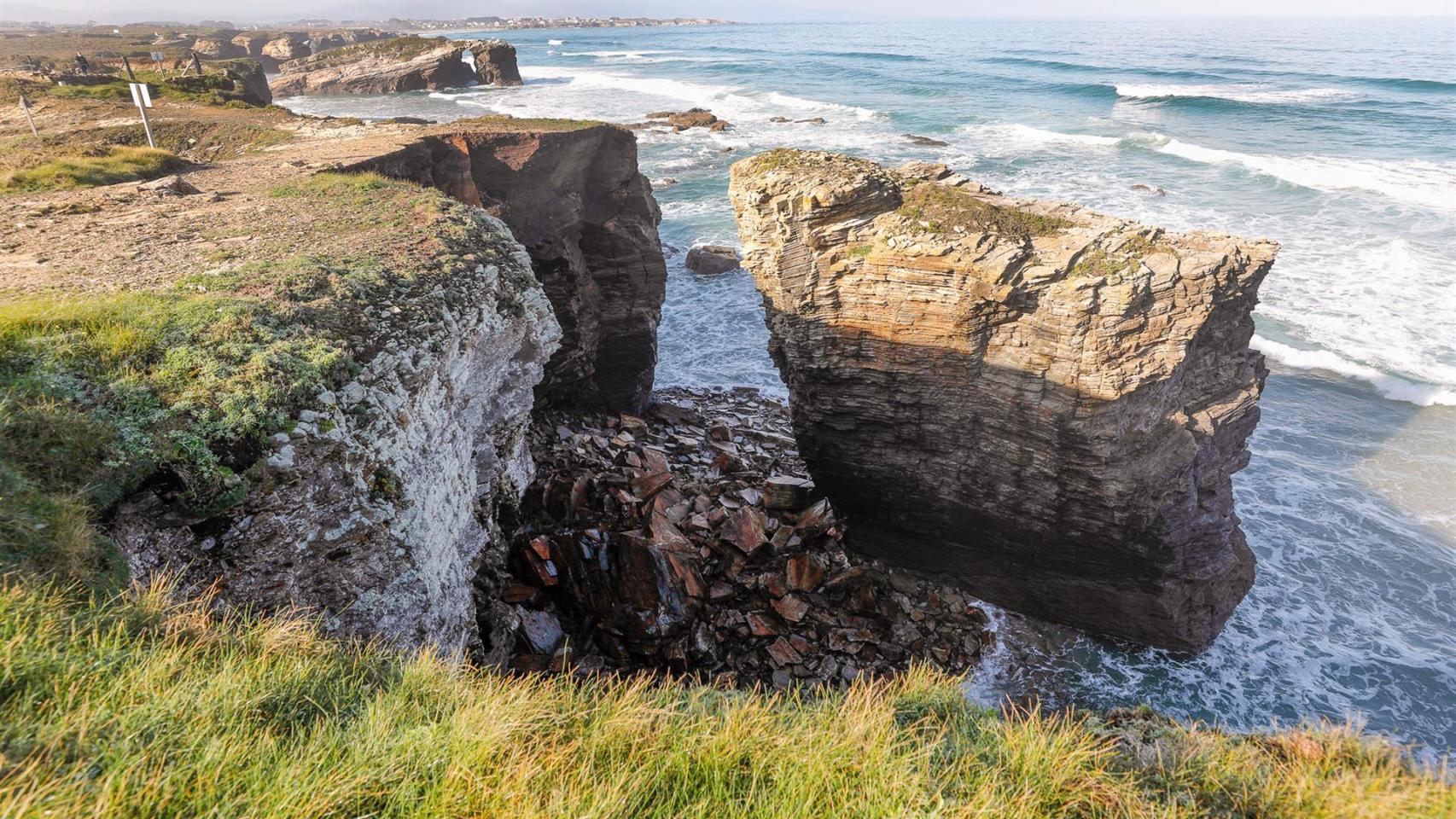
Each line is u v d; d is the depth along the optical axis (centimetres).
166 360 958
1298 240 4100
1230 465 1833
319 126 3528
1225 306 1688
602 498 1930
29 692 507
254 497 875
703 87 11094
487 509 1573
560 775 570
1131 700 1744
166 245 1532
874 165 2056
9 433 764
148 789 448
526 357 1681
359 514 980
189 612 743
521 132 2561
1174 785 687
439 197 2006
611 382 2870
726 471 2352
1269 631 1920
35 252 1473
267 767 513
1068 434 1708
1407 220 4303
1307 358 3058
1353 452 2586
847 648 1727
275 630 726
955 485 1928
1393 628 1920
